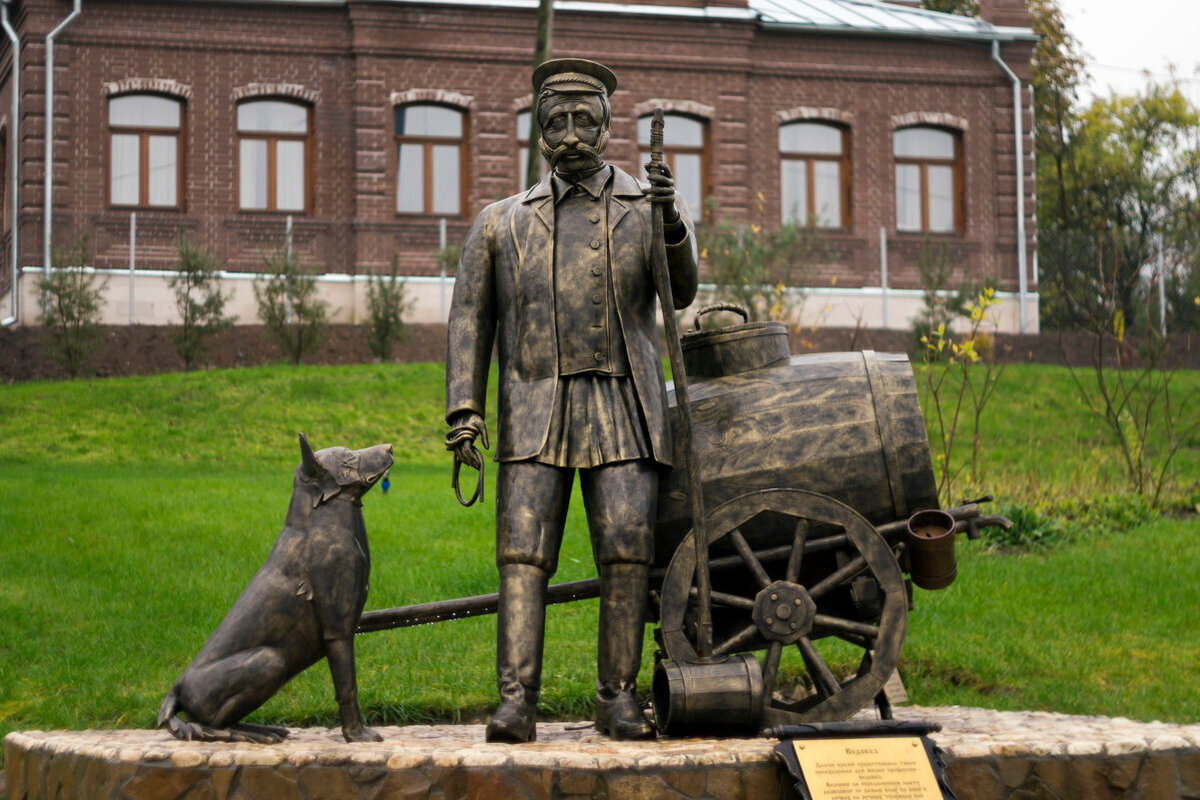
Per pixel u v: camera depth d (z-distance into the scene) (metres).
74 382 21.92
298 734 6.46
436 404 21.30
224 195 27.67
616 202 6.29
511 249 6.27
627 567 5.98
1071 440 19.50
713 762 5.20
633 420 6.06
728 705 5.75
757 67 29.69
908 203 30.45
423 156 28.58
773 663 5.98
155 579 10.82
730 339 6.52
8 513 12.91
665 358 23.69
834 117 29.92
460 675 8.30
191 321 24.30
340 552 5.89
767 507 6.06
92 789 5.32
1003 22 30.67
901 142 30.52
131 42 27.38
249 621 5.80
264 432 19.62
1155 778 5.55
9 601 10.12
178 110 27.80
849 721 5.62
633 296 6.19
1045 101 42.81
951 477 13.96
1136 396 21.20
